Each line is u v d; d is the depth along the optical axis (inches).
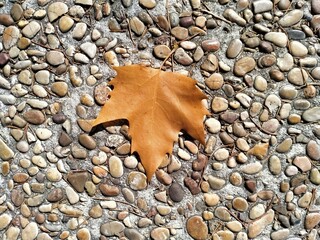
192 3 16.4
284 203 16.6
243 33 16.4
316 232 16.6
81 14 16.4
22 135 16.6
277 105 16.4
